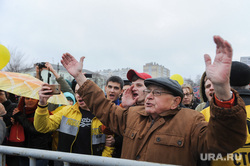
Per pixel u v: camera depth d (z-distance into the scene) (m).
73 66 1.82
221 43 1.00
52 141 2.69
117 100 2.94
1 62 2.62
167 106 1.42
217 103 1.04
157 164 1.07
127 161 1.11
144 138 1.43
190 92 3.90
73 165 1.81
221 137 1.04
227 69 0.99
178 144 1.29
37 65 3.77
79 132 2.21
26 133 2.50
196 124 1.31
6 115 2.49
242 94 1.46
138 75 2.42
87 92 1.76
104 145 2.30
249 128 1.32
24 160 2.44
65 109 2.38
